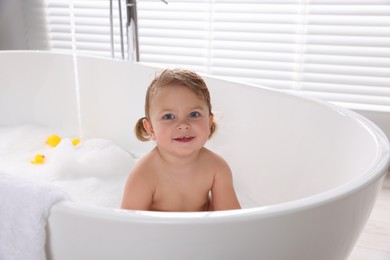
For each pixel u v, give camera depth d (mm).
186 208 1257
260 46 2361
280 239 820
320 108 1414
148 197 1207
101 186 1717
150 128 1248
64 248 847
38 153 1959
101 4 2584
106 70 2004
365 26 2184
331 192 865
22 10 2703
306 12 2246
